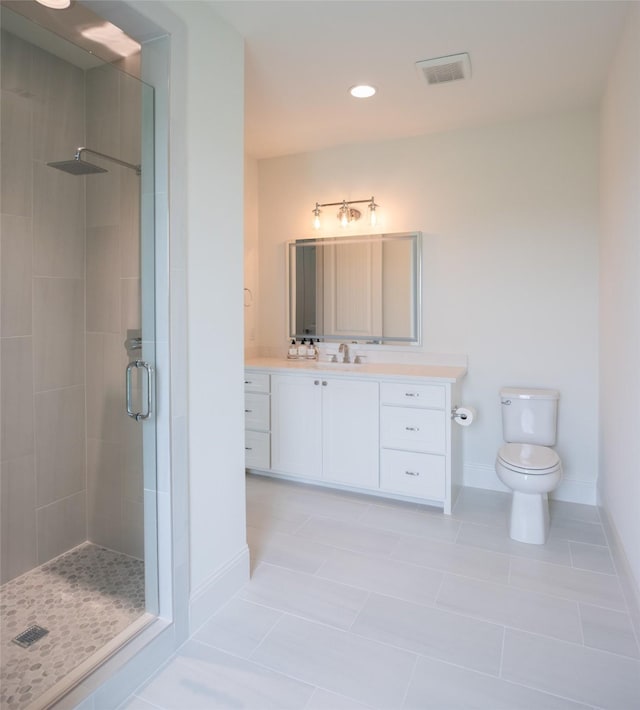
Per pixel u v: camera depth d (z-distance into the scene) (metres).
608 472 2.73
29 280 2.03
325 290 3.83
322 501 3.24
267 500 3.25
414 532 2.80
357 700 1.61
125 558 1.95
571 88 2.75
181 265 1.84
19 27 1.79
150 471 1.87
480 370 3.40
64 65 1.90
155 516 1.86
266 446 3.55
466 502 3.21
